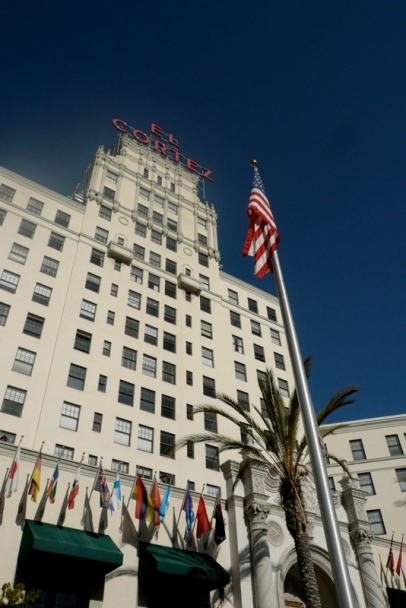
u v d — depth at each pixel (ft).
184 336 157.17
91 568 73.72
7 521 73.36
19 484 78.07
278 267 64.44
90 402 122.93
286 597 97.96
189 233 195.72
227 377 156.87
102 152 196.34
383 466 176.65
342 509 111.45
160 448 126.52
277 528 97.91
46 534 71.46
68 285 143.23
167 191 205.36
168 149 236.84
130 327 146.82
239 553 90.68
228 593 86.58
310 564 70.44
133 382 134.62
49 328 130.21
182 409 138.41
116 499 81.30
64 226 158.92
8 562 70.03
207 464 131.64
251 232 70.28
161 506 86.53
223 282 189.57
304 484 107.24
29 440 108.68
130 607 76.07
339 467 180.14
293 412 80.69
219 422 143.54
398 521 161.89
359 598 99.19
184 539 89.30
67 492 81.46
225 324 173.58
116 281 155.43
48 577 72.43
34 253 144.66
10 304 128.77
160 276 169.07
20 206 153.48
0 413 109.19
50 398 117.29
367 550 104.58
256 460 86.89
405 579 107.34
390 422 187.32
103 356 134.10
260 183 76.48
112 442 119.75
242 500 98.68
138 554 81.87
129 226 176.76
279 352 180.14
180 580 79.66
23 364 119.75
